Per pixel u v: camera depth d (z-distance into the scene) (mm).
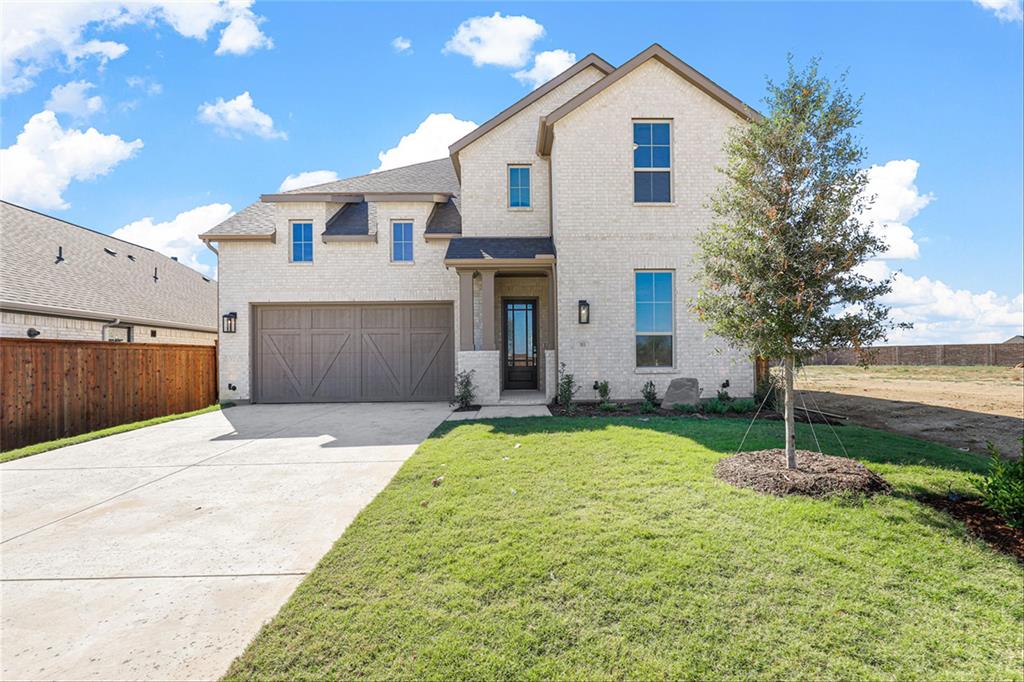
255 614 2869
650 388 10430
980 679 2229
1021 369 22328
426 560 3369
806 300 4855
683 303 10867
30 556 3678
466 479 5086
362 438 7922
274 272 13289
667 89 10938
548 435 7141
